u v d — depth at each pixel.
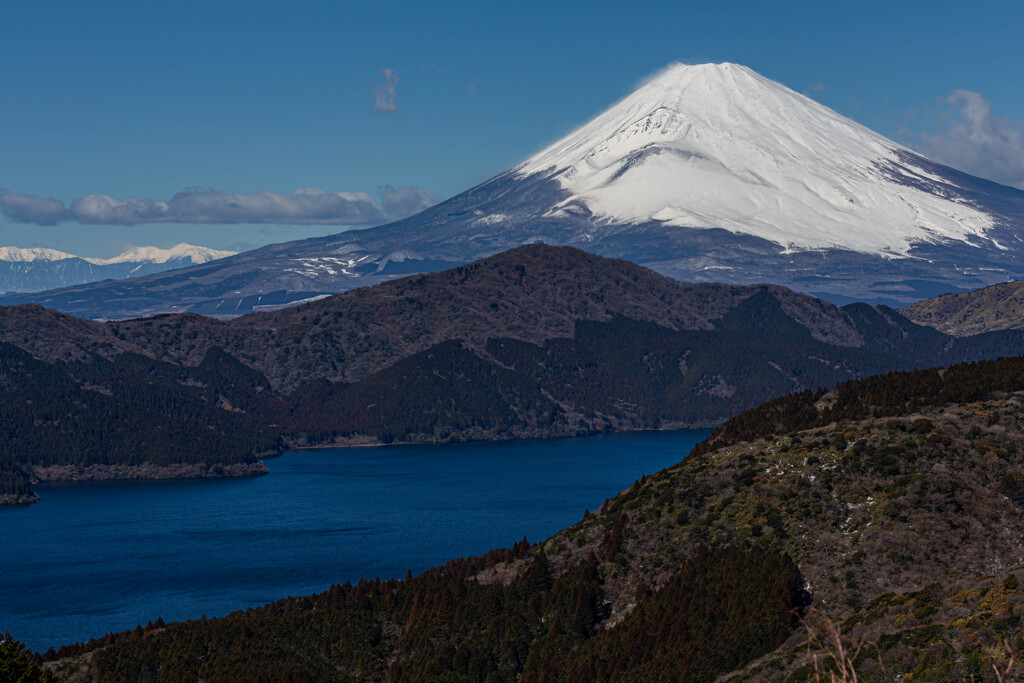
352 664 158.62
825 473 165.75
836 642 59.03
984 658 103.00
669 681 131.38
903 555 144.50
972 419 170.88
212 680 152.00
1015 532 146.62
